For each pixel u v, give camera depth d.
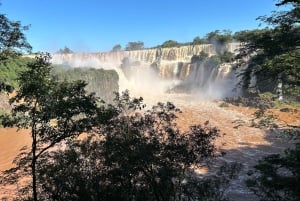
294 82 17.56
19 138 44.72
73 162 15.14
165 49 108.94
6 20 16.52
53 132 15.66
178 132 15.98
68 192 14.61
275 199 16.95
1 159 37.12
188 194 15.18
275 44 17.28
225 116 64.00
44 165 15.67
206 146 15.80
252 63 19.00
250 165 36.62
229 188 28.47
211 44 102.06
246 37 18.62
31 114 15.43
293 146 45.06
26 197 18.27
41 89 15.09
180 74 100.62
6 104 42.03
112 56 113.75
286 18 16.81
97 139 16.80
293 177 15.60
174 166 15.06
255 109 65.25
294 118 51.97
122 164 14.03
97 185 14.43
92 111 15.59
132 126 15.41
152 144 14.58
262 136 50.34
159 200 14.77
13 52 17.75
